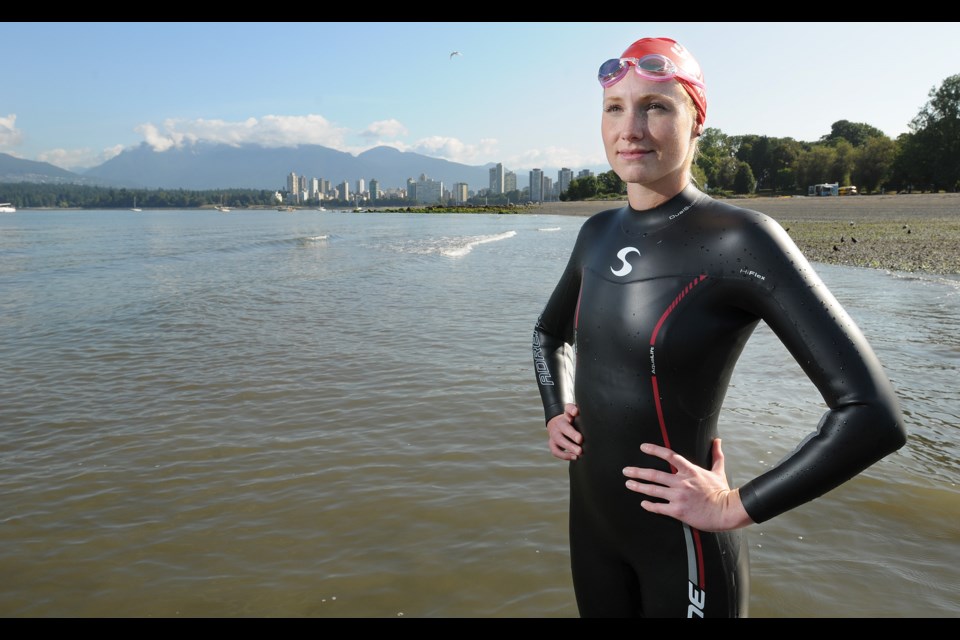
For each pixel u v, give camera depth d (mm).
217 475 4418
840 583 2990
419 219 83250
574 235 37906
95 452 4855
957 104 73250
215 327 9789
